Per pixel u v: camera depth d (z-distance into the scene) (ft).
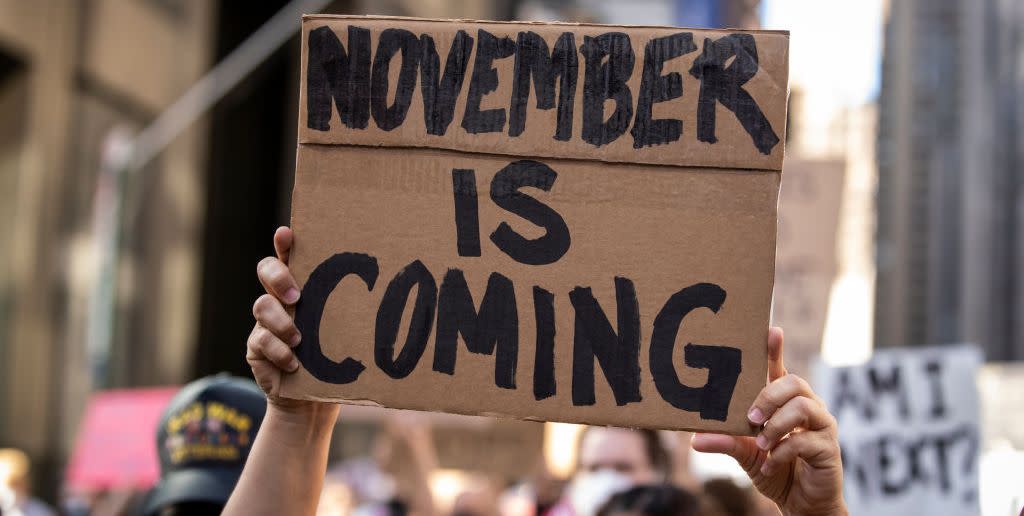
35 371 48.62
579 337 7.05
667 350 7.00
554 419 7.02
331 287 7.21
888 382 16.61
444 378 7.11
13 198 48.19
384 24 7.31
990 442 113.29
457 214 7.18
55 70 49.93
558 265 7.09
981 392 16.33
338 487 29.53
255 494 7.36
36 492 48.11
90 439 18.80
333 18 7.32
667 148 7.07
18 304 47.80
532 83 7.20
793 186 25.73
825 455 6.98
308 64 7.32
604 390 7.01
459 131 7.20
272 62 74.08
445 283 7.16
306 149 7.30
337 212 7.24
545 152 7.14
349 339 7.18
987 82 201.46
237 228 74.90
